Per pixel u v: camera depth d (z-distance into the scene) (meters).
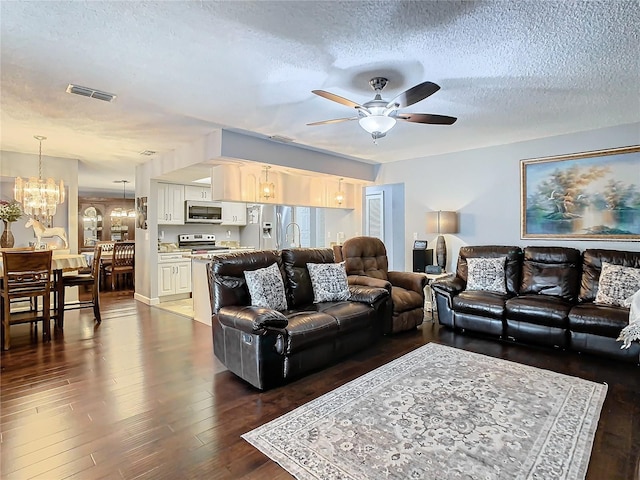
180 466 1.88
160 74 2.71
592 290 3.87
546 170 4.54
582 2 1.87
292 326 2.93
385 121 2.74
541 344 3.77
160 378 2.99
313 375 3.07
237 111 3.53
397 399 2.60
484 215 5.07
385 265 4.91
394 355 3.55
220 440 2.11
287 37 2.21
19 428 2.22
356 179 6.00
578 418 2.32
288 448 2.02
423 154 5.54
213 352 3.49
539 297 3.99
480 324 4.14
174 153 5.16
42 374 3.05
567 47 2.34
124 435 2.16
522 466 1.86
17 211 4.74
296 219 7.82
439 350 3.67
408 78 2.81
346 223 6.78
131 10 1.92
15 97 3.14
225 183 4.81
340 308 3.48
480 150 5.09
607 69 2.65
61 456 1.96
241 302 3.33
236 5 1.89
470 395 2.65
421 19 2.03
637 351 3.18
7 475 1.80
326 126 4.04
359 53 2.41
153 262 5.98
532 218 4.65
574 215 4.34
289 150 4.91
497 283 4.37
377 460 1.92
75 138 4.50
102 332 4.30
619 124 4.01
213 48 2.33
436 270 5.12
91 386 2.82
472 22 2.06
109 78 2.78
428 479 1.77
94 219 10.80
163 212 6.66
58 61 2.50
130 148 5.05
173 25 2.07
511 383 2.86
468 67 2.62
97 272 4.80
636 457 1.92
